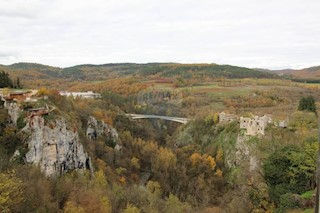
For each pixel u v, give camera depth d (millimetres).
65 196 44844
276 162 31828
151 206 55406
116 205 51562
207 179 83500
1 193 31078
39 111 63906
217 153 93375
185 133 116812
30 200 36281
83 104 103188
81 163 68875
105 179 64562
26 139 58906
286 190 29812
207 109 135375
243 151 83812
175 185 83688
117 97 152625
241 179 61750
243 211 35156
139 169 92250
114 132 97938
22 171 46125
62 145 64000
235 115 110188
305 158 29938
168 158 90312
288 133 79938
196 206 68438
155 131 130250
